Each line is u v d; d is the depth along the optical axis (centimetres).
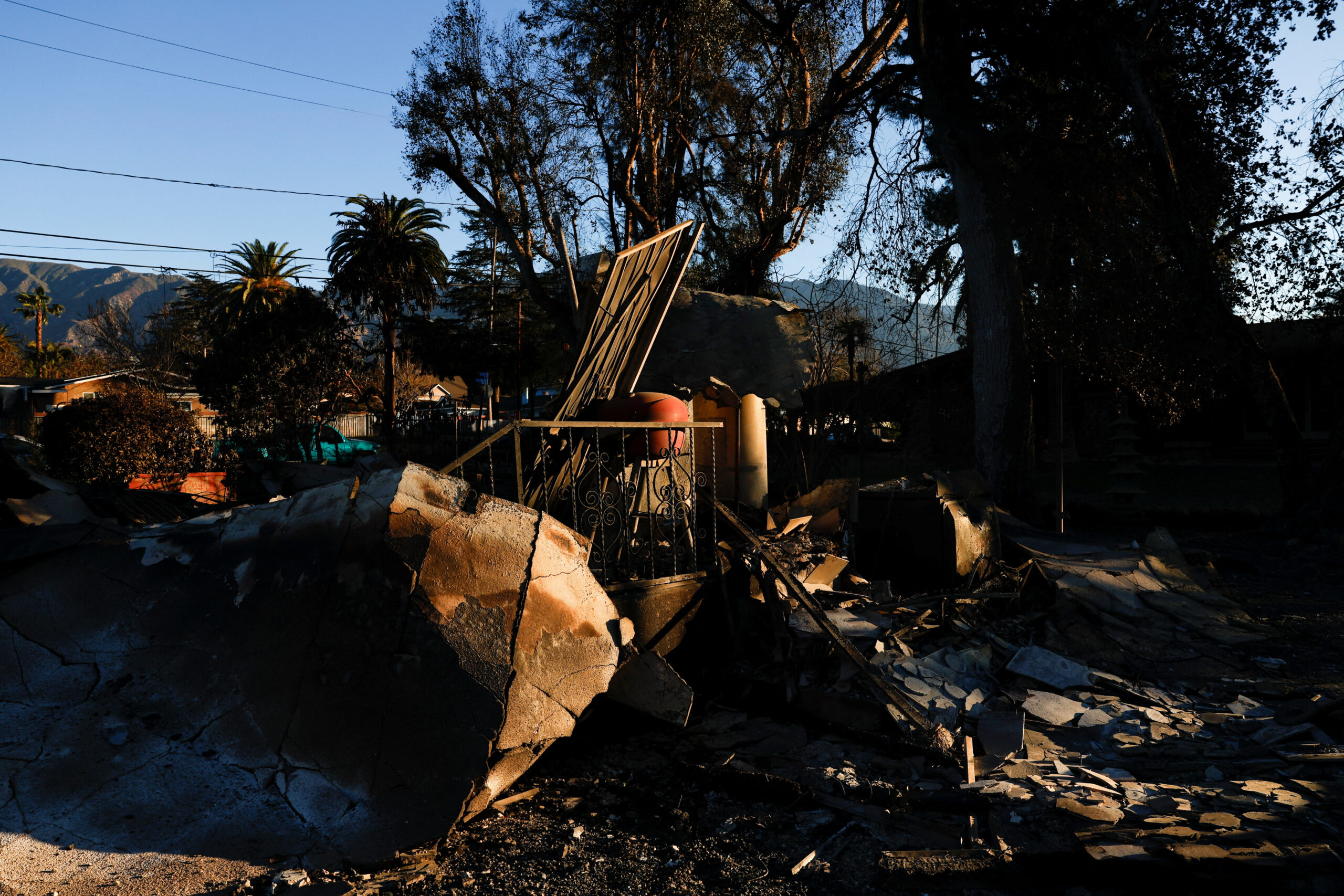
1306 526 1298
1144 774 421
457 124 2620
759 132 2367
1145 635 666
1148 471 1792
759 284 2516
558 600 394
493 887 306
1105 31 1435
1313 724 477
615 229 2730
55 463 1536
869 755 438
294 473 956
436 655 351
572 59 2562
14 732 355
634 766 427
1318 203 1533
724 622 545
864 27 2123
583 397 614
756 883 315
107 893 280
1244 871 304
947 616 614
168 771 341
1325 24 1402
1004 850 328
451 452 2092
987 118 1680
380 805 327
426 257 3503
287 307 2473
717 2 2266
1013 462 1462
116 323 5459
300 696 359
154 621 407
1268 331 1703
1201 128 1526
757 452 742
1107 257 1594
